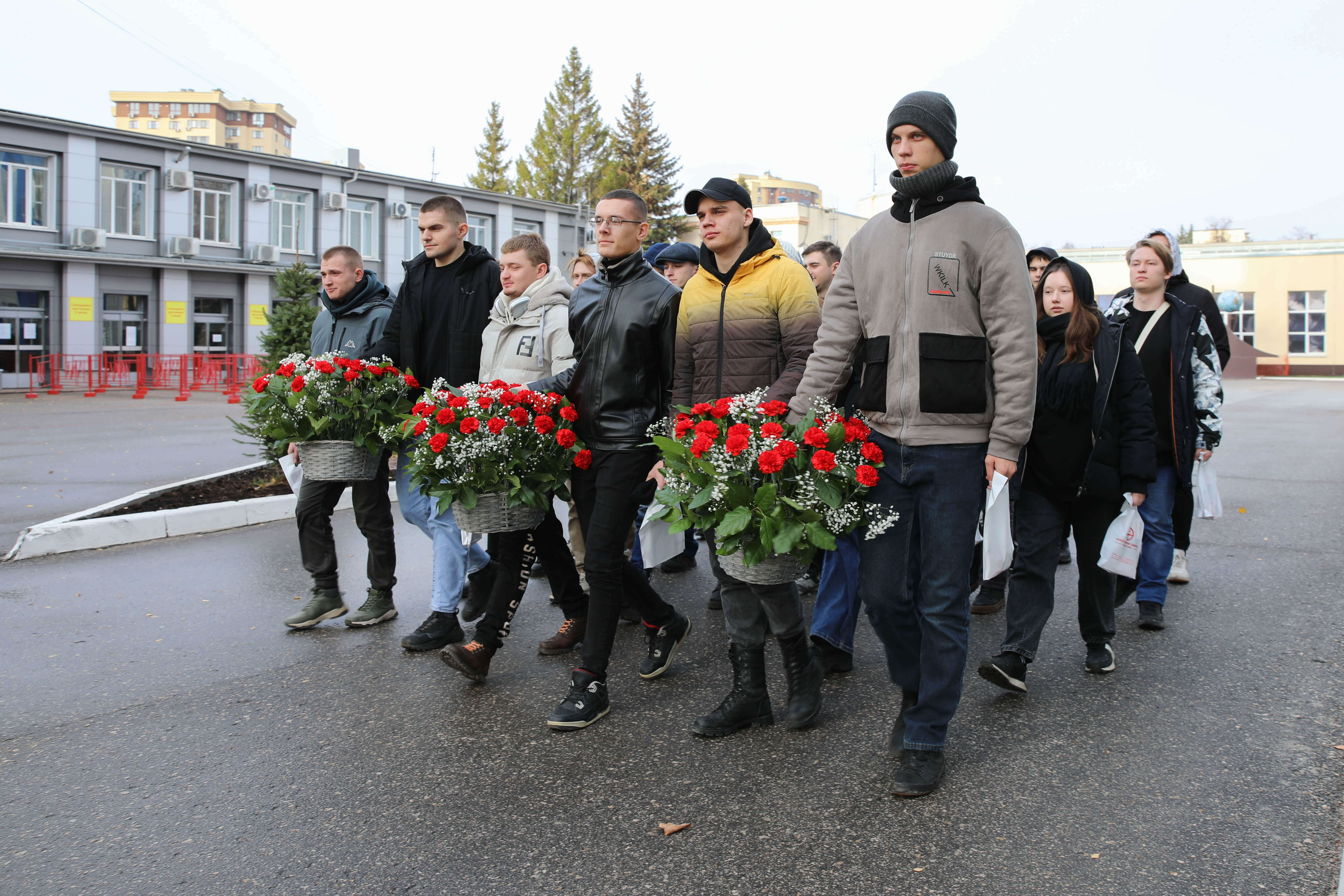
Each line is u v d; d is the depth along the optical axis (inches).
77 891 102.8
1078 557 167.9
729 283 159.9
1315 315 1608.0
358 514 198.5
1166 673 168.6
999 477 121.6
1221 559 258.8
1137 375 159.0
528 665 177.0
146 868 107.0
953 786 125.5
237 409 816.3
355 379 188.4
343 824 116.6
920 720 125.3
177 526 290.0
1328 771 128.0
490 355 186.9
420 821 117.4
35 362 1079.0
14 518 309.6
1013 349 119.5
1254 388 1274.6
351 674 170.4
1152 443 157.5
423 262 196.4
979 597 215.2
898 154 125.6
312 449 188.4
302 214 1302.9
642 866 106.5
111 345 1135.0
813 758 135.3
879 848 109.7
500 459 158.4
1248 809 117.9
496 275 192.4
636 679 169.6
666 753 137.0
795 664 145.9
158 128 4781.0
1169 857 106.7
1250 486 400.2
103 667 173.6
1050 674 169.2
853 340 133.7
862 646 190.9
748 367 157.2
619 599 151.9
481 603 203.6
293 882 104.2
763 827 115.1
